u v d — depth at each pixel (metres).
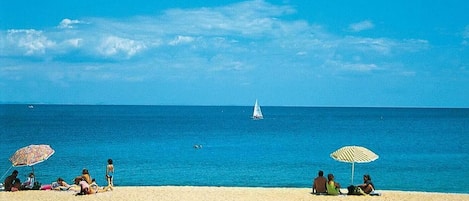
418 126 126.56
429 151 60.47
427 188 33.78
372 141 76.62
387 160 50.41
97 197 23.77
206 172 40.94
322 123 143.88
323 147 66.00
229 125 128.75
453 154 56.88
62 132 92.50
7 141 72.00
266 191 26.47
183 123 138.50
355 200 23.66
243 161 49.00
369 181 25.33
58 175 39.00
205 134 91.31
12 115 187.12
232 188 27.77
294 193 25.73
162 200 23.33
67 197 23.61
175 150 60.59
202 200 23.48
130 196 24.19
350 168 43.84
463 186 34.56
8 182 25.33
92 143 69.62
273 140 78.00
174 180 36.75
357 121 160.38
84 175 26.02
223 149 62.69
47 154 25.77
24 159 25.16
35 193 24.64
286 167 44.34
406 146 67.69
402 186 34.53
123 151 58.66
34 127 108.94
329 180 25.19
